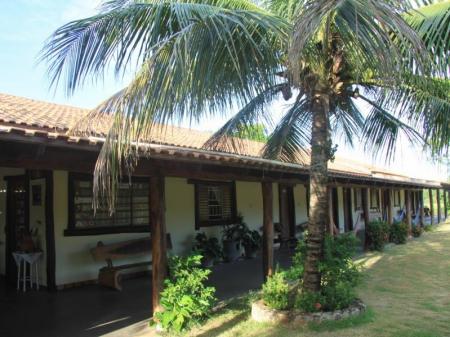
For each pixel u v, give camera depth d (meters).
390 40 3.82
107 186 4.24
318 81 6.27
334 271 6.85
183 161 5.78
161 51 4.00
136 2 4.84
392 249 14.83
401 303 7.42
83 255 8.97
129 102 3.82
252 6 5.62
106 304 7.34
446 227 24.66
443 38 4.59
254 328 5.98
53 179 8.61
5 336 5.71
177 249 11.04
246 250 12.73
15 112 7.09
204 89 4.36
